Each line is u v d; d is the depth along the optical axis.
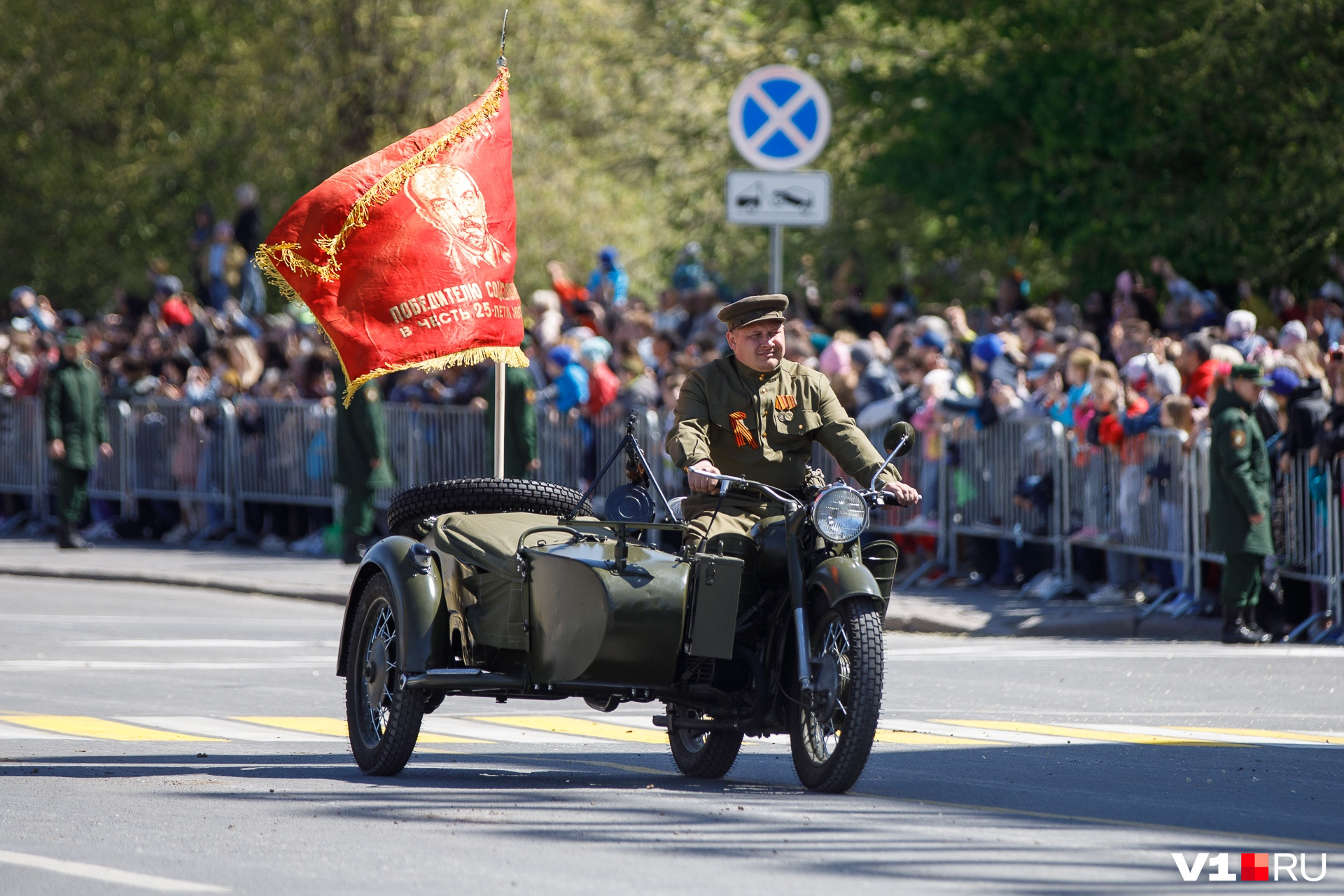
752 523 28.23
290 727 35.09
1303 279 74.19
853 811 25.72
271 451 76.06
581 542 28.06
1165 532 53.41
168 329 88.06
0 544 79.44
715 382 28.92
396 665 28.91
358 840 23.33
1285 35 70.00
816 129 50.78
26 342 86.50
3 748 32.09
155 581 65.75
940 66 84.25
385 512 71.94
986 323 81.94
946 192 79.38
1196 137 75.00
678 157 114.12
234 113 122.69
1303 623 50.38
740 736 29.30
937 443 61.25
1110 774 29.91
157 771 29.53
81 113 127.88
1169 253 75.06
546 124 121.88
